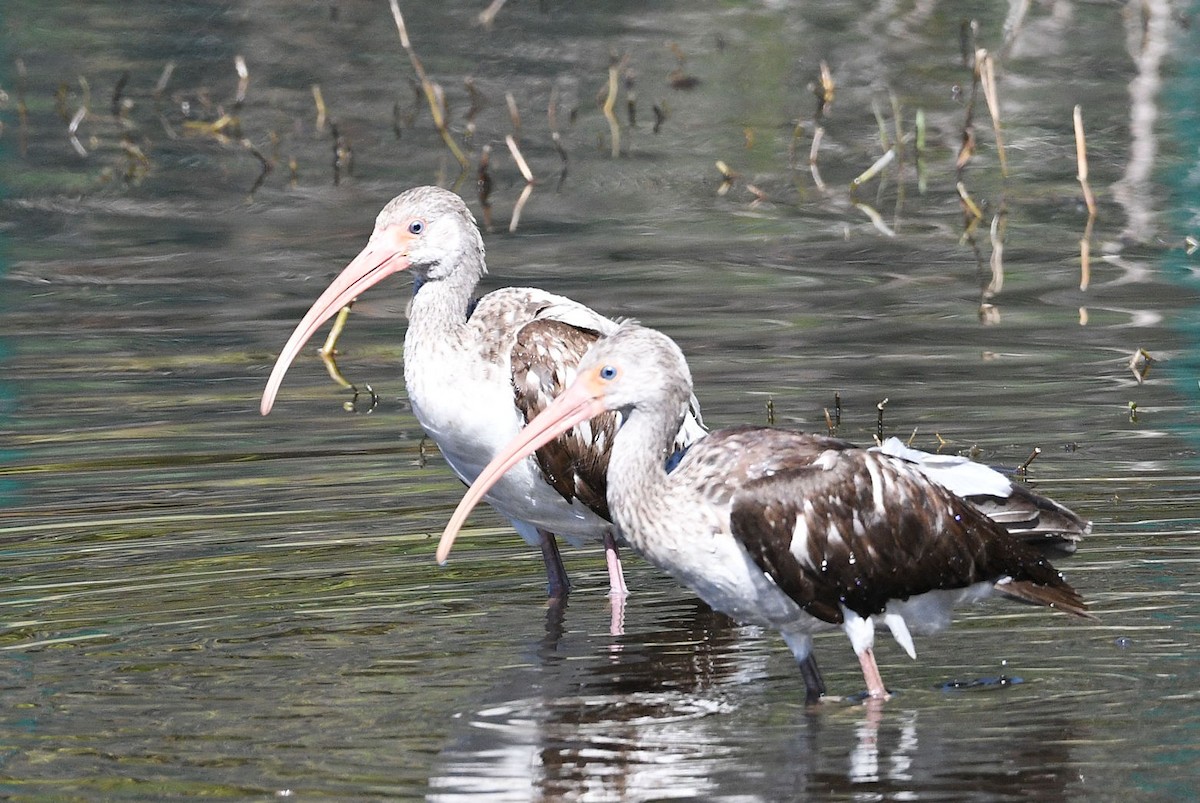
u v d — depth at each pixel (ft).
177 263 73.20
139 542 43.88
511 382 42.50
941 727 32.24
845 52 113.80
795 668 36.37
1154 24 118.52
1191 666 35.09
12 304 67.00
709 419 51.55
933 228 76.84
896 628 34.88
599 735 32.17
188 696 34.30
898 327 61.72
